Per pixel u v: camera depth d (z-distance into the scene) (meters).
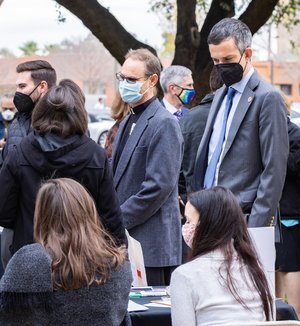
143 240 5.34
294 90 51.41
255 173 5.21
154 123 5.35
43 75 5.43
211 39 5.21
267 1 10.88
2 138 8.20
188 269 3.85
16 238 4.48
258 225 5.07
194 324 3.80
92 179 4.43
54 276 3.45
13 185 4.43
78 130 4.43
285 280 6.57
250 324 3.54
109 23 10.86
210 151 5.44
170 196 5.41
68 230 3.53
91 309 3.50
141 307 4.23
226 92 5.44
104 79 60.16
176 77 7.07
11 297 3.40
